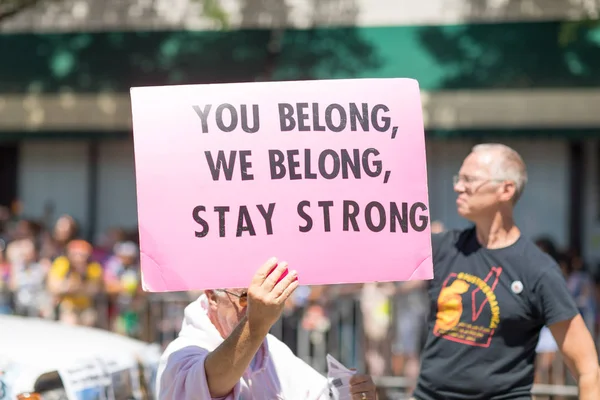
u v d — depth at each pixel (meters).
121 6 23.50
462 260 8.96
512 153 8.99
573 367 8.42
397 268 6.56
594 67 21.08
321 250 6.44
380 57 21.95
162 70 22.52
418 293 18.02
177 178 6.28
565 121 21.33
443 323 8.90
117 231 21.14
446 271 9.04
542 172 22.98
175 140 6.30
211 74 22.17
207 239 6.28
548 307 8.46
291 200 6.42
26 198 24.81
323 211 6.46
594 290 19.23
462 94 21.59
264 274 5.89
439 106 21.70
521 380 8.66
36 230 20.88
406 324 17.88
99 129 22.89
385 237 6.56
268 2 22.95
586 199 22.81
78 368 8.81
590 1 20.39
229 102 6.42
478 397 8.68
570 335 8.40
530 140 22.95
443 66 21.67
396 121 6.67
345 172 6.53
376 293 17.78
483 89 21.36
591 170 22.80
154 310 17.83
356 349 17.62
